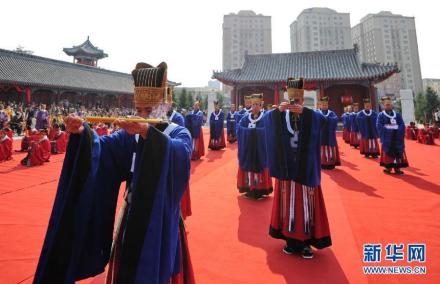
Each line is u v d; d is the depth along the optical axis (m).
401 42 88.12
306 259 3.29
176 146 1.86
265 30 93.69
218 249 3.53
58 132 13.25
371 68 27.34
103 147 2.07
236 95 29.34
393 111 8.07
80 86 35.91
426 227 4.15
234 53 92.44
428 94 37.53
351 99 27.75
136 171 1.79
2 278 2.91
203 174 8.16
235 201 5.55
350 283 2.80
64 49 50.75
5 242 3.74
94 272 1.98
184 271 2.11
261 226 4.29
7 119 20.78
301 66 30.25
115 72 45.28
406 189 6.27
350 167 9.09
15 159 11.33
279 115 3.48
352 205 5.22
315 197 3.41
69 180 1.85
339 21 88.06
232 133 17.14
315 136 3.34
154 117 2.07
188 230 4.11
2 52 32.56
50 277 1.71
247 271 3.02
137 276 1.64
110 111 35.75
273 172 3.50
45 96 34.38
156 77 2.04
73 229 1.75
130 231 1.68
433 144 14.93
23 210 5.07
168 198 1.82
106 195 2.07
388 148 7.93
